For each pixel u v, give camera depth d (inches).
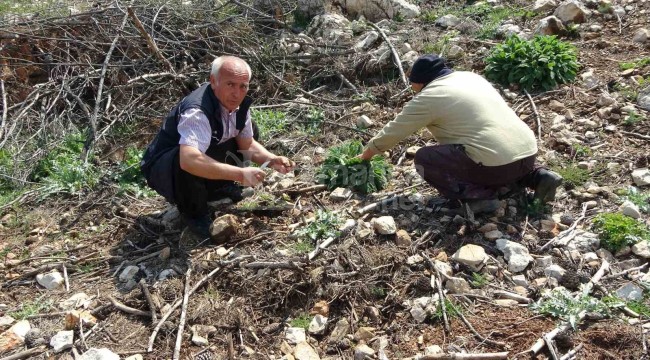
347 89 224.7
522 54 210.5
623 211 147.5
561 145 177.3
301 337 122.8
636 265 134.4
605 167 166.2
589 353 113.0
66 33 233.9
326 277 133.3
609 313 120.0
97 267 147.5
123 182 178.7
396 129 147.9
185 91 219.8
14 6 295.3
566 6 239.5
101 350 116.4
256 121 203.5
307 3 276.1
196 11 252.8
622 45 223.0
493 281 132.0
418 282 130.7
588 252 138.0
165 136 145.9
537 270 134.0
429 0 280.4
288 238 147.3
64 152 198.5
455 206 153.6
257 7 279.7
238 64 136.8
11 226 166.7
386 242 142.6
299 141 194.9
